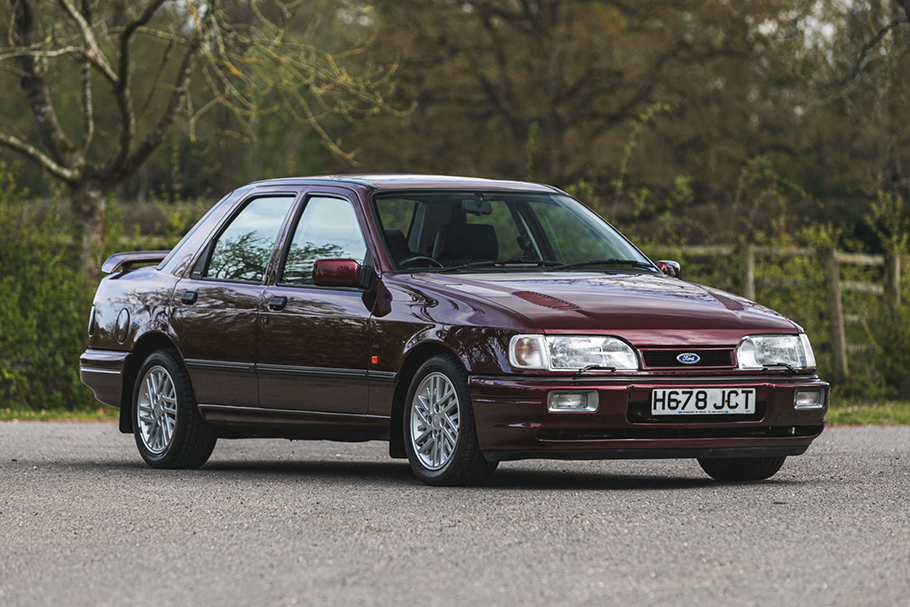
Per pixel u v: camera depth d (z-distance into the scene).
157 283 14.71
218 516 9.83
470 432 11.23
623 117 57.31
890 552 8.02
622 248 13.55
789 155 55.91
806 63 47.19
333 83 31.73
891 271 28.77
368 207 12.86
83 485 12.08
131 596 7.04
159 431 14.46
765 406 11.42
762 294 28.23
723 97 54.59
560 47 56.50
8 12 32.16
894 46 44.59
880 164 51.06
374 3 57.84
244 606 6.73
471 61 58.22
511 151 57.38
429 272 12.34
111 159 31.30
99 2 32.25
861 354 28.78
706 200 54.38
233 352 13.49
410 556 8.01
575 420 10.88
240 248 13.98
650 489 11.34
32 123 71.81
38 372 26.67
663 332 11.21
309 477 13.08
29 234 26.66
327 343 12.55
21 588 7.33
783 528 8.91
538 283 11.92
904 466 13.62
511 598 6.80
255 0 31.19
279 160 71.12
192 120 29.97
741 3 51.47
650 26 57.53
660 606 6.59
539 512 9.71
